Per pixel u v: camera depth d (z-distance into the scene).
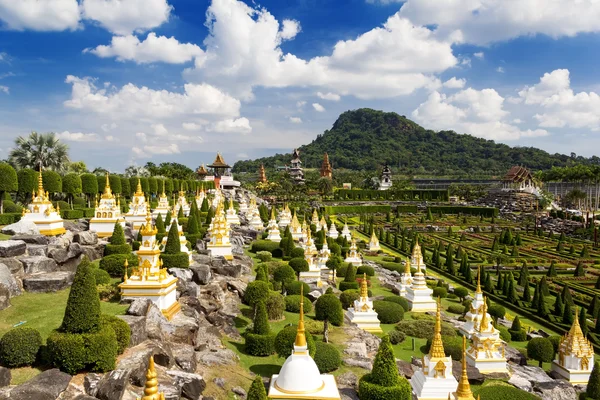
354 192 183.88
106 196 46.28
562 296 52.03
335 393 18.44
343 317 36.56
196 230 52.16
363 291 38.66
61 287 29.05
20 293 27.39
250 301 34.72
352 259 64.12
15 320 23.72
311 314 38.25
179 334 24.31
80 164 92.38
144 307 24.44
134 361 19.25
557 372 34.50
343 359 28.73
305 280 49.28
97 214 45.31
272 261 53.75
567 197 165.38
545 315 49.41
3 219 41.88
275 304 35.09
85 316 19.03
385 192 187.88
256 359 27.28
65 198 62.72
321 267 57.72
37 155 59.91
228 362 25.27
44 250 33.19
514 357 35.66
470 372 29.84
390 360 22.69
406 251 84.75
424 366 25.95
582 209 162.12
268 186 180.00
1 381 17.06
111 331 19.45
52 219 38.91
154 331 23.16
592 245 101.12
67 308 19.11
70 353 18.19
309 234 57.38
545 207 173.25
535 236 115.31
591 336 42.75
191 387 19.70
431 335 37.34
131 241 45.78
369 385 22.34
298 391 18.17
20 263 29.84
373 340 33.59
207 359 24.48
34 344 18.86
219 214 47.41
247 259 49.47
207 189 136.50
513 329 43.16
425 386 25.39
